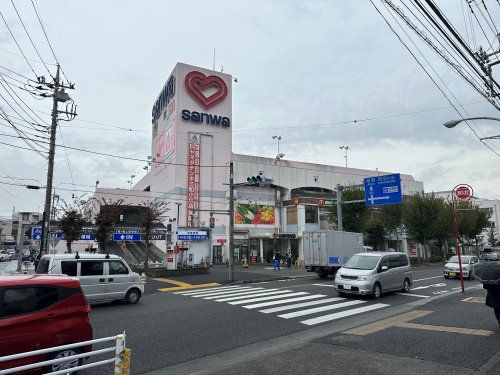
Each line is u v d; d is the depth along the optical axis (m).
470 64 9.59
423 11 7.36
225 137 46.50
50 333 5.73
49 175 21.28
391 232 46.59
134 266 28.31
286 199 48.06
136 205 47.75
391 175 25.86
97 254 13.79
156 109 54.69
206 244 40.62
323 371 5.88
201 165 44.12
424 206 44.88
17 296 5.57
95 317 10.93
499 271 8.36
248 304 13.06
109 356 7.20
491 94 10.69
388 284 15.37
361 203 38.25
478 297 14.29
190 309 12.14
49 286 5.95
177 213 40.72
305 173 50.25
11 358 4.10
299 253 44.25
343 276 14.80
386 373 5.72
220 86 47.25
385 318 10.34
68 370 4.46
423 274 27.50
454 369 5.83
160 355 7.18
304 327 9.53
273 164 48.75
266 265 39.81
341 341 7.72
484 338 7.75
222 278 23.70
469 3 8.60
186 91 45.03
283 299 14.24
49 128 21.31
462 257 24.03
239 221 44.16
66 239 25.98
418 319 9.92
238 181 45.06
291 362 6.36
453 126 13.72
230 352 7.42
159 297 15.47
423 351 6.86
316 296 14.99
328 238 23.72
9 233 92.38
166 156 46.69
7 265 40.66
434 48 8.54
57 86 21.52
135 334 8.77
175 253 27.48
